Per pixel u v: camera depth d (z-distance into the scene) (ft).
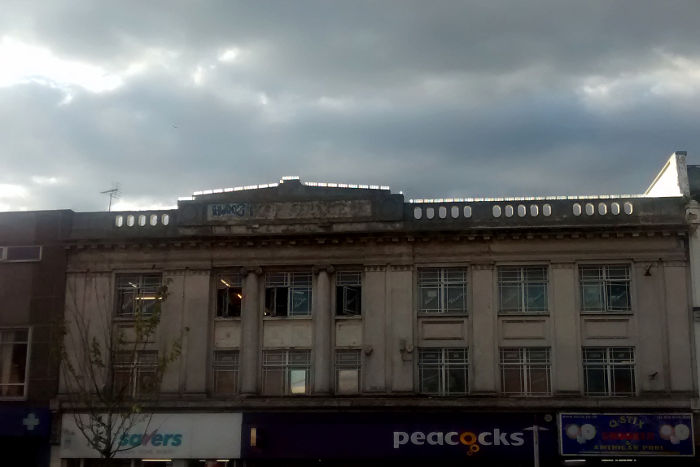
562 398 104.63
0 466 111.24
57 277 115.14
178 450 107.34
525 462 103.60
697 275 106.01
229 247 113.80
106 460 93.35
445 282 110.52
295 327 111.65
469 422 104.37
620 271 108.58
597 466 103.71
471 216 110.73
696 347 104.58
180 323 112.16
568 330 107.04
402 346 107.86
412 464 106.32
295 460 107.76
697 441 101.81
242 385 109.91
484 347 107.45
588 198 109.91
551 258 108.88
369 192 114.42
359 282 111.96
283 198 115.44
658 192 119.65
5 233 117.08
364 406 105.70
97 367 110.93
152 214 115.85
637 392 105.09
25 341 114.42
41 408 110.32
